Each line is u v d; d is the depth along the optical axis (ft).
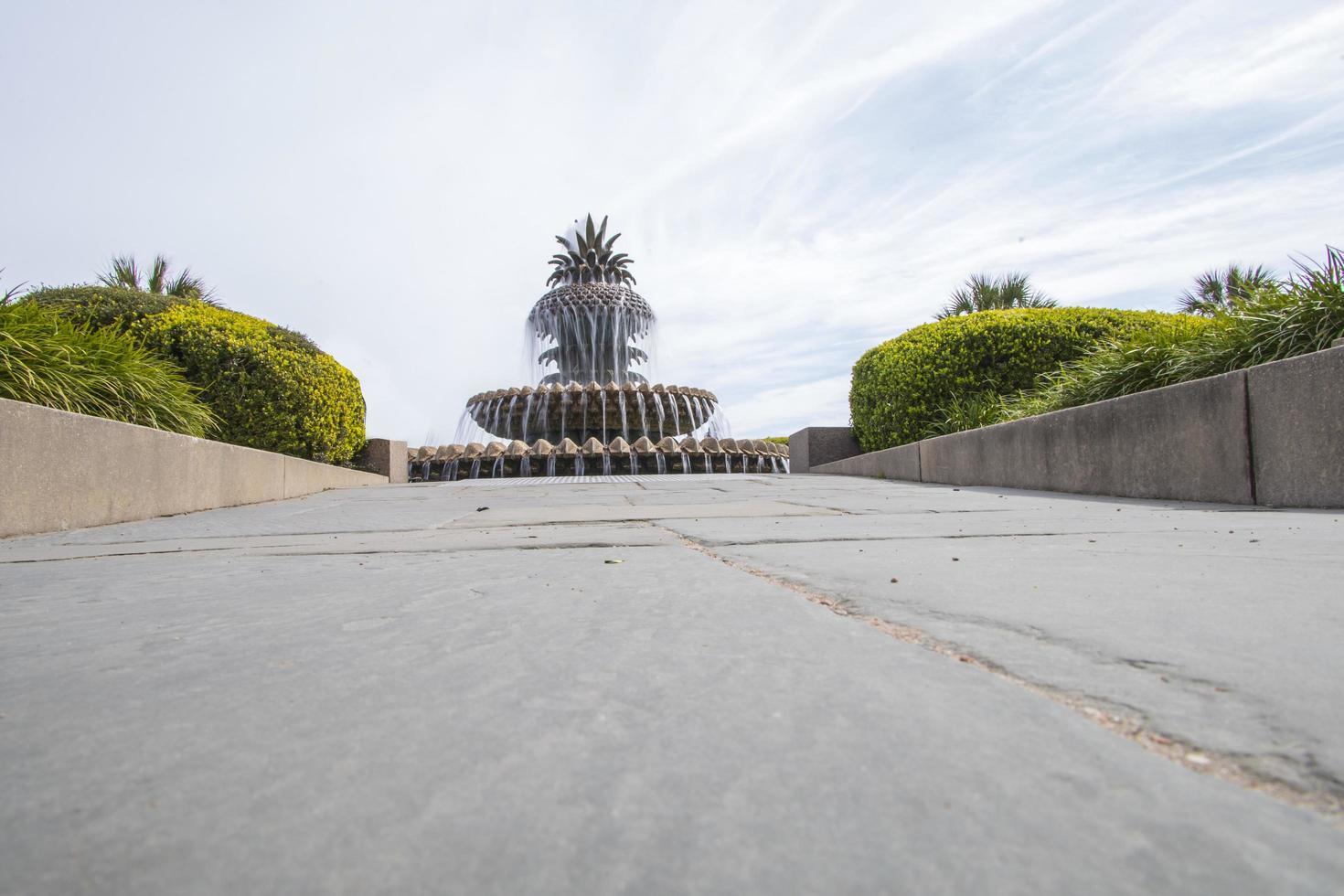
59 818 1.87
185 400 22.09
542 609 4.68
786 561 6.77
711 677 3.03
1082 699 2.66
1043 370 32.55
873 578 5.63
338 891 1.49
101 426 14.66
